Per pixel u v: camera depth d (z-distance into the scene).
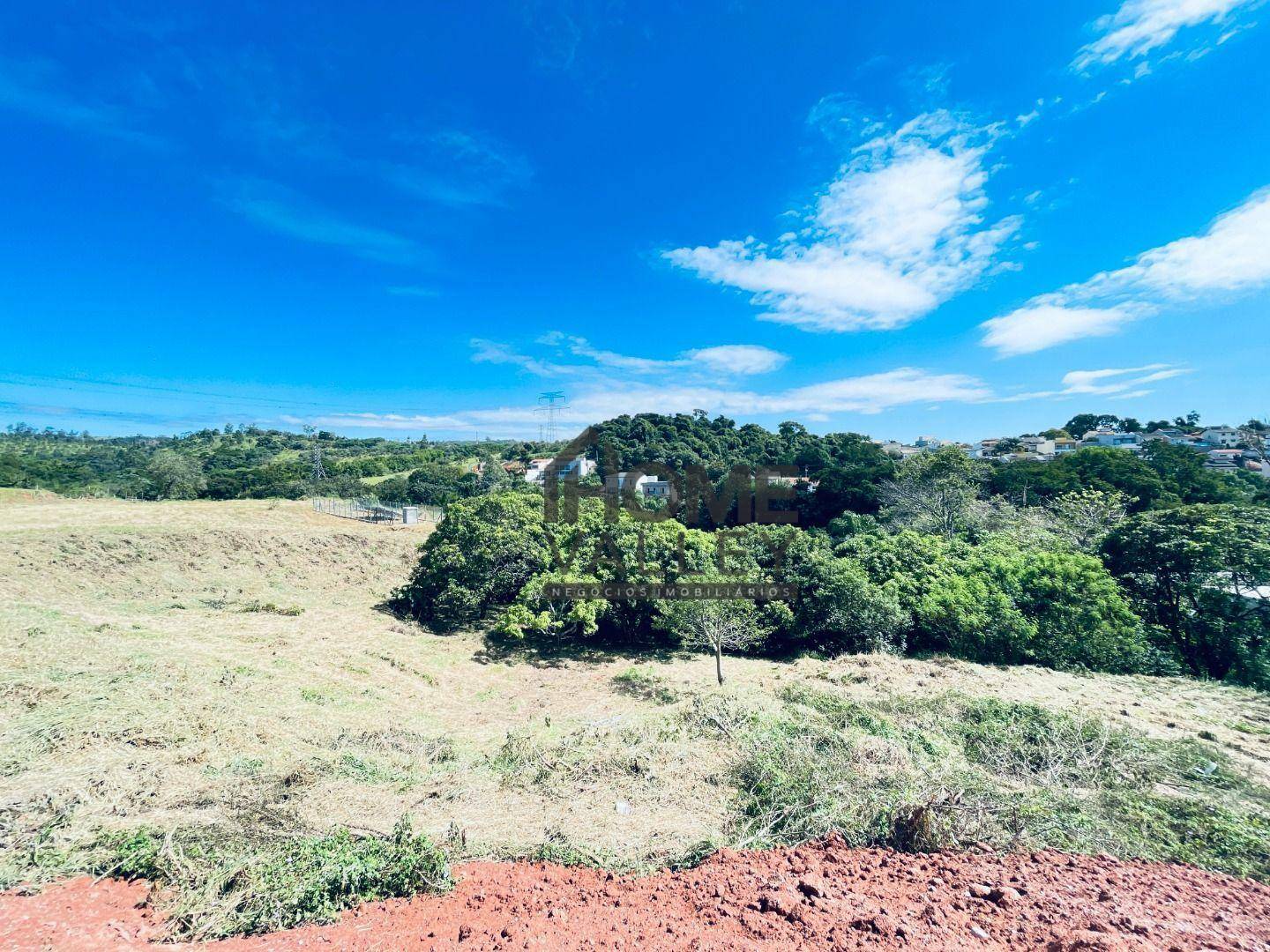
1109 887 4.38
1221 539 15.52
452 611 20.34
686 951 3.34
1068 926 3.63
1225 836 5.39
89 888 4.14
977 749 8.04
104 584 17.66
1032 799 6.12
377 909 4.14
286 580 21.95
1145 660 15.12
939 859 4.82
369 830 5.59
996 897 4.09
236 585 20.28
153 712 8.03
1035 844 5.13
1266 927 3.80
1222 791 6.79
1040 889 4.27
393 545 27.98
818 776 6.56
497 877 4.73
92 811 5.30
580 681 14.87
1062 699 11.34
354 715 10.16
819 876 4.48
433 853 4.66
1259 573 14.93
